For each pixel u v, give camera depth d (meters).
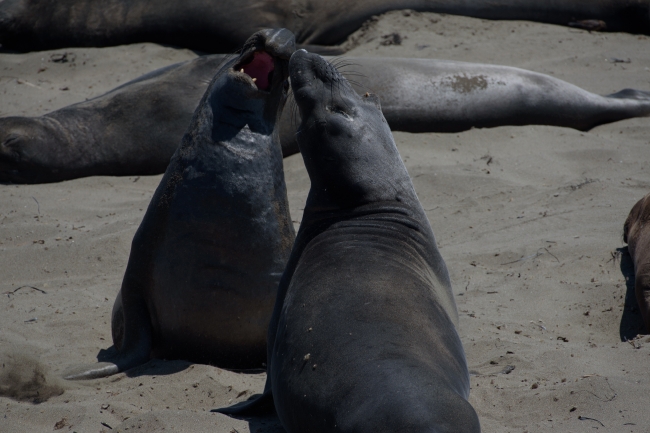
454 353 12.87
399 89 37.03
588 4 50.56
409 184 15.98
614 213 26.47
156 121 34.72
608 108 38.44
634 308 20.36
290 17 48.62
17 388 16.86
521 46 46.03
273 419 14.97
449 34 47.47
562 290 21.72
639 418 14.02
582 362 17.00
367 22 49.06
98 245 25.42
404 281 13.66
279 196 18.56
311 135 15.66
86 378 17.62
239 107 18.31
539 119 38.31
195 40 48.84
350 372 11.74
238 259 17.98
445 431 10.33
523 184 30.59
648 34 50.56
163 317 18.72
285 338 13.49
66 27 49.06
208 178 17.97
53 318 21.12
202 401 16.56
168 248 18.14
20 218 28.42
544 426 14.16
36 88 42.28
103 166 34.44
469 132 36.91
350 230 14.93
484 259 24.12
